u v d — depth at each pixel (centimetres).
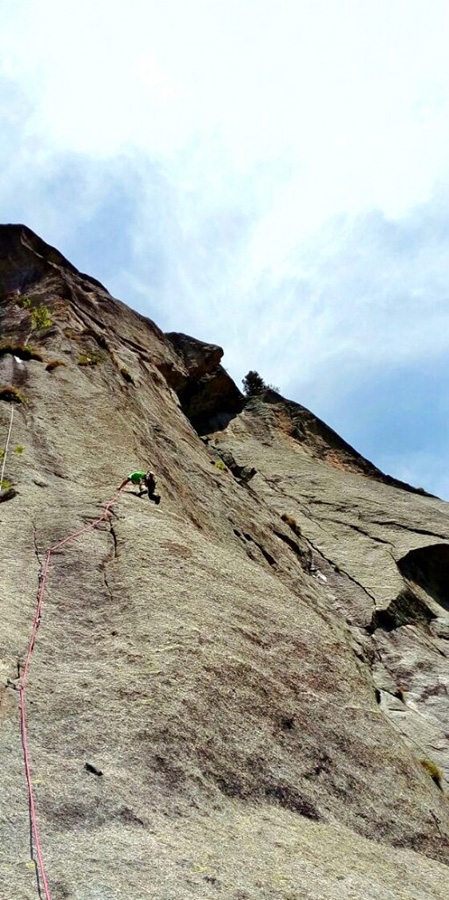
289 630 930
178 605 849
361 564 1930
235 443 2836
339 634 1431
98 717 605
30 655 681
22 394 1530
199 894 431
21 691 615
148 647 741
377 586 1798
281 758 670
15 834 445
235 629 854
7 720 570
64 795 497
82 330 2269
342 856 562
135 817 501
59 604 806
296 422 3145
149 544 1004
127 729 600
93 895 407
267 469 2581
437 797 794
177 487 1479
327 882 497
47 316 2228
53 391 1605
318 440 3100
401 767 778
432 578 2080
